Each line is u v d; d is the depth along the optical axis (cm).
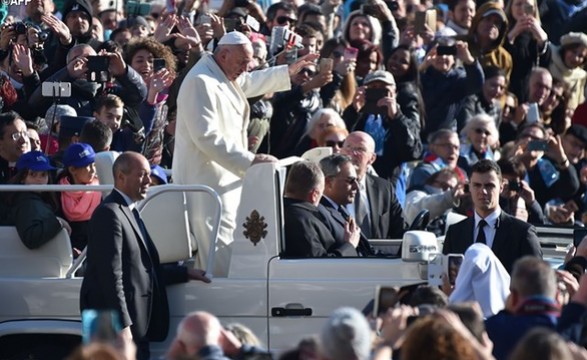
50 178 3834
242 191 3397
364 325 2297
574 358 2570
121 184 3384
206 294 3400
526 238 3631
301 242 3441
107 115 4303
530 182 5462
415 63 5400
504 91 5888
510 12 6256
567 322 2819
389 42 5741
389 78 5097
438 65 5681
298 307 3347
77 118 4172
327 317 3334
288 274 3362
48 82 4241
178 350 2525
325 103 5206
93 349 2116
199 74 3622
